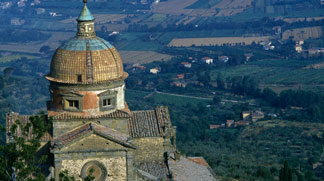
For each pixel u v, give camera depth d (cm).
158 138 12512
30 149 9562
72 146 10750
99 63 11138
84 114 11156
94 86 11106
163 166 12600
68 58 11119
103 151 10831
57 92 11225
